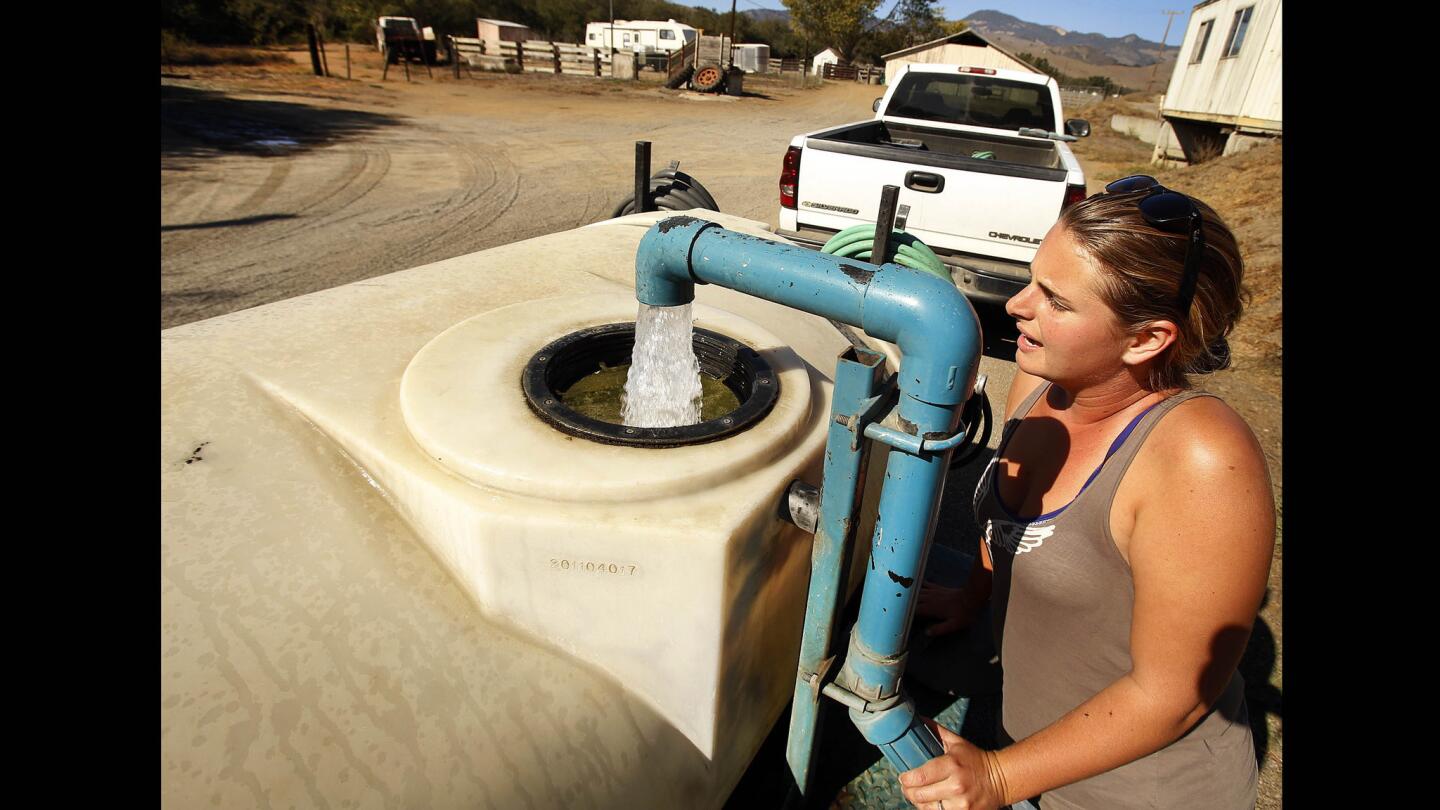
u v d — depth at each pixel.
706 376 1.61
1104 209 1.05
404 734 0.91
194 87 17.98
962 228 4.65
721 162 13.12
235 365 1.46
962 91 7.11
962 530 3.12
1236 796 1.30
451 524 1.08
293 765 0.84
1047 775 1.16
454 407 1.26
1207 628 1.04
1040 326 1.15
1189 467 1.04
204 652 0.91
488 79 27.56
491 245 7.13
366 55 30.75
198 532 1.07
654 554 1.04
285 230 7.46
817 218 5.03
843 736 1.75
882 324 0.94
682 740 1.15
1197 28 16.38
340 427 1.27
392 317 1.74
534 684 1.03
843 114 26.00
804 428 1.32
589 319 1.66
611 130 16.72
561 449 1.16
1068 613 1.26
